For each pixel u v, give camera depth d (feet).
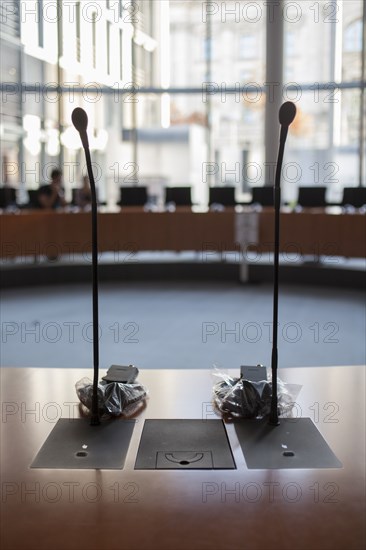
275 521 3.31
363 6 32.68
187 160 36.04
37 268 23.24
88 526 3.27
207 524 3.28
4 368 6.03
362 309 18.61
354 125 33.78
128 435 4.41
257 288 22.40
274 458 4.04
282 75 31.22
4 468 3.93
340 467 3.92
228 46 34.30
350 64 33.30
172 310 18.66
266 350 14.11
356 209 24.77
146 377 5.72
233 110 35.04
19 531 3.23
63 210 23.80
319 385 5.46
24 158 34.19
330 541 3.14
